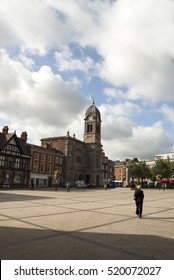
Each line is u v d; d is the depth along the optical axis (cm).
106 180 9662
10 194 3119
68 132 7738
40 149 6378
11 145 5419
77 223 1116
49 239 825
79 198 2675
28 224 1072
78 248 732
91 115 8644
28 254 668
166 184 7125
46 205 1856
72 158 7675
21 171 5591
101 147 8769
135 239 850
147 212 1569
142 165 7781
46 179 6500
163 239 858
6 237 842
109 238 856
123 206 1884
